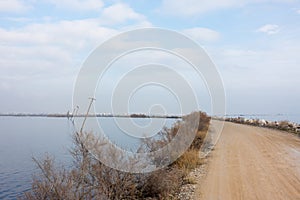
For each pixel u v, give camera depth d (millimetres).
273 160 16906
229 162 16500
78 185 7680
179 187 11305
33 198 7094
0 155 28531
